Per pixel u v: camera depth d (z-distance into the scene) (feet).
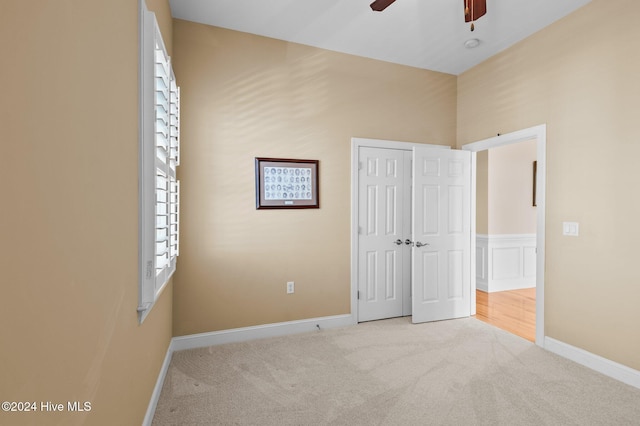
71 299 2.78
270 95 10.55
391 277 12.43
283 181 10.68
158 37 5.75
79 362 2.94
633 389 7.43
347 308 11.66
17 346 2.02
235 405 6.78
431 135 12.92
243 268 10.23
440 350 9.46
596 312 8.41
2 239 1.87
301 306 11.00
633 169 7.72
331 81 11.39
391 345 9.81
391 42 10.85
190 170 9.64
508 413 6.50
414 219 11.82
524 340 10.21
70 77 2.73
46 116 2.36
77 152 2.88
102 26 3.46
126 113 4.35
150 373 6.14
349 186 11.68
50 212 2.43
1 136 1.86
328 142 11.34
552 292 9.49
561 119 9.33
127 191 4.42
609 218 8.18
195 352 9.30
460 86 13.24
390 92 12.27
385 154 12.26
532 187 17.38
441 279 12.26
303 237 11.00
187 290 9.61
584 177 8.73
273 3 8.86
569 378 7.88
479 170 16.65
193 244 9.68
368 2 8.82
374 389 7.37
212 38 9.88
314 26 9.97
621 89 7.95
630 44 7.77
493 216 16.46
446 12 9.24
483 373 8.11
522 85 10.56
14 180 1.99
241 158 10.18
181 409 6.64
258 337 10.35
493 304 14.25
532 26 9.81
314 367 8.41
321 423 6.22
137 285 5.01
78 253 2.91
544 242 9.73
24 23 2.08
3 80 1.88
